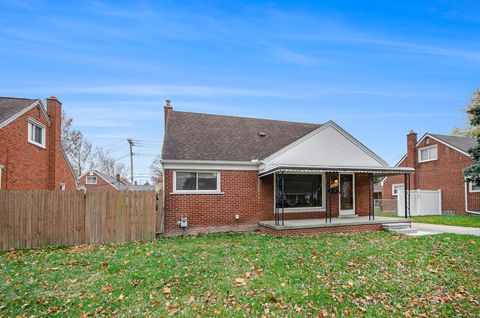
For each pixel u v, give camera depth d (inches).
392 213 922.1
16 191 379.9
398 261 287.9
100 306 190.9
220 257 301.9
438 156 856.9
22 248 375.9
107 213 418.9
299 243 376.5
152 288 219.3
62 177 671.1
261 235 456.4
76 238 403.2
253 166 518.0
